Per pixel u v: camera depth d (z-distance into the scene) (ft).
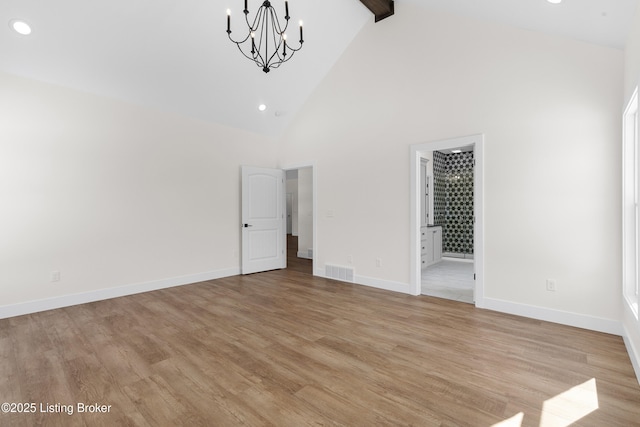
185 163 15.42
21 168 11.02
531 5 8.65
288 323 10.19
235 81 14.52
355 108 15.28
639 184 6.64
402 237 13.70
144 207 14.03
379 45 14.30
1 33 9.59
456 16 11.91
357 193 15.26
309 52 14.85
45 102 11.47
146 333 9.41
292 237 37.55
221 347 8.46
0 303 10.65
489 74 11.17
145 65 12.19
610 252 9.09
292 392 6.40
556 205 9.91
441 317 10.66
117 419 5.59
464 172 23.94
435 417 5.60
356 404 5.99
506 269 10.94
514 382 6.69
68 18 9.78
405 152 13.50
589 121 9.32
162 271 14.62
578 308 9.61
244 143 17.81
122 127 13.35
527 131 10.39
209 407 5.93
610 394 6.23
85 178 12.40
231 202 17.31
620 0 6.81
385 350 8.23
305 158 17.71
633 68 7.48
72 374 7.11
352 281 15.55
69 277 12.05
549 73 9.97
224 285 15.16
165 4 10.52
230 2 11.40
